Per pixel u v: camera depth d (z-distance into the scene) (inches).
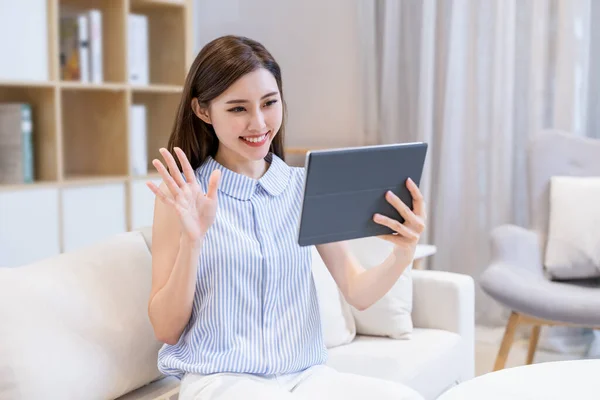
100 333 51.6
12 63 108.7
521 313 90.6
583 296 88.4
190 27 134.7
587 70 121.4
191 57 135.0
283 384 49.8
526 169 121.0
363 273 55.3
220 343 48.3
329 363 68.7
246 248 49.6
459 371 76.3
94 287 53.2
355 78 145.7
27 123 113.3
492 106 129.0
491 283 92.6
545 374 56.7
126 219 127.3
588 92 124.1
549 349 119.6
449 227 134.3
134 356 53.5
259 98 49.1
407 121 140.0
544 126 127.3
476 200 132.2
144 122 131.7
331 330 73.3
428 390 68.7
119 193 125.7
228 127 49.4
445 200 133.8
